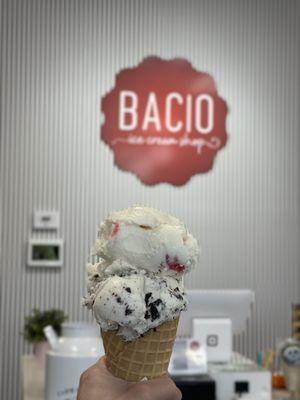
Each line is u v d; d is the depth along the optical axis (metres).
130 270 1.01
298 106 5.51
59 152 5.18
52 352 2.53
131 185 5.27
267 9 5.51
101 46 5.26
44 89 5.18
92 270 1.05
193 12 5.42
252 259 5.39
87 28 5.25
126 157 5.26
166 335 1.02
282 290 5.42
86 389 0.94
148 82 5.32
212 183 5.38
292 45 5.52
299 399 3.19
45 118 5.17
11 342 5.06
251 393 3.02
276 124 5.47
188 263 1.04
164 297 0.99
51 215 5.12
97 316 0.98
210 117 5.39
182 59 5.38
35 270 5.11
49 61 5.19
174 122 5.34
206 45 5.42
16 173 5.11
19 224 5.10
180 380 2.91
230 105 5.43
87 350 2.51
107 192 5.23
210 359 3.47
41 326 3.82
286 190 5.46
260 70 5.48
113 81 5.27
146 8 5.35
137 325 0.98
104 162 5.24
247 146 5.43
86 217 5.19
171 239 1.01
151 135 5.31
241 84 5.45
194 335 3.47
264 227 5.42
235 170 5.41
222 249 5.36
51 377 2.49
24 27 5.16
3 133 5.11
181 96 5.36
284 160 5.47
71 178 5.18
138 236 1.02
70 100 5.21
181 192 5.33
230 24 5.46
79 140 5.21
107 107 5.25
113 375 0.96
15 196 5.11
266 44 5.50
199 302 3.48
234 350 5.31
